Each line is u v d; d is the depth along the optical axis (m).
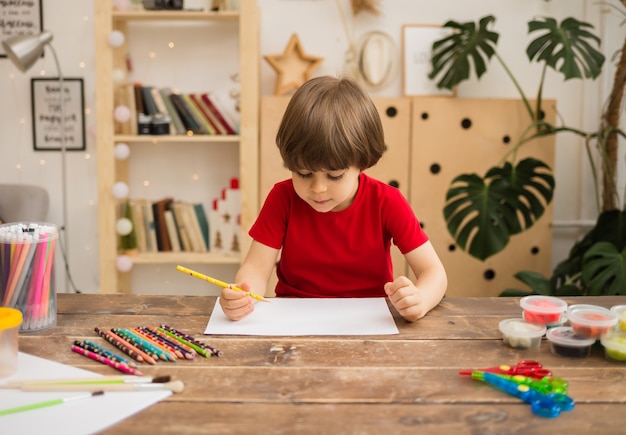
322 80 1.26
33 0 2.93
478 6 2.93
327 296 1.47
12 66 2.97
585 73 2.51
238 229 2.84
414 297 1.16
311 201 1.25
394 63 2.90
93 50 2.97
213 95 2.78
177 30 2.95
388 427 0.78
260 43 2.92
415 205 2.79
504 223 2.49
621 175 2.97
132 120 2.74
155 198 3.05
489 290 2.82
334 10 2.91
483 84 2.96
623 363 0.99
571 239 3.07
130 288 3.04
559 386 0.86
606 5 2.94
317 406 0.83
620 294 2.20
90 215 3.05
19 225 1.17
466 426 0.79
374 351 1.02
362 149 1.21
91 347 1.02
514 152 2.62
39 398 0.85
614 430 0.78
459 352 1.03
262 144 2.72
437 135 2.76
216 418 0.80
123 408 0.82
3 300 1.10
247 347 1.04
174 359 0.98
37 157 3.02
